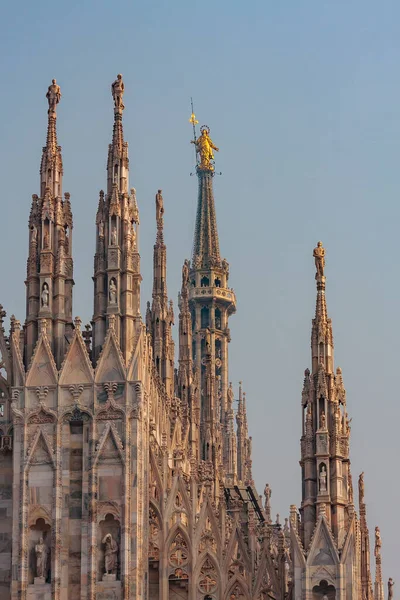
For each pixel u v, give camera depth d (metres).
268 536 171.62
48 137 173.38
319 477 165.25
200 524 170.00
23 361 164.62
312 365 170.50
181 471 175.88
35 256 168.62
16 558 157.50
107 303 164.75
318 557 162.12
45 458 160.12
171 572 169.62
